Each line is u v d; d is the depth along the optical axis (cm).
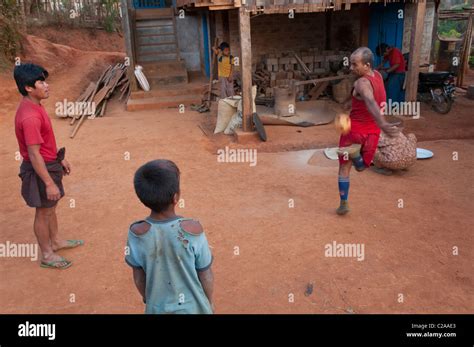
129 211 588
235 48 1421
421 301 382
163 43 1530
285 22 1441
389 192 617
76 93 1423
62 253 482
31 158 396
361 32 1413
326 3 839
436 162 739
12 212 601
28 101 399
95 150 867
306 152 821
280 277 423
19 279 437
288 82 1257
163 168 232
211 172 725
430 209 558
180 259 231
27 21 2077
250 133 878
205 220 549
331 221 534
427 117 1072
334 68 1281
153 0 1689
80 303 396
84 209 596
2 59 1400
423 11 920
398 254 456
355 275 422
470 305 376
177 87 1387
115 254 479
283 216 553
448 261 441
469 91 1312
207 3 817
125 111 1254
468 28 1490
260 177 696
